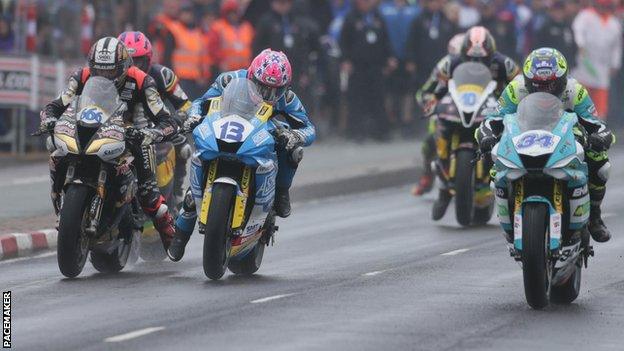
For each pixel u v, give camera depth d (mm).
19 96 76438
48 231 51344
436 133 57594
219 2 90000
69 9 80000
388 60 89875
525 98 37719
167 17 81812
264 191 41438
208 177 41125
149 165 43406
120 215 42812
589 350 32594
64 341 32906
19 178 70375
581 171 37125
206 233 40375
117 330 34250
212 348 32125
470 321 35812
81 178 41719
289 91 43094
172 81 46031
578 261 39125
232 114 41375
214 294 39719
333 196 69812
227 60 84312
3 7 76500
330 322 35406
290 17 85438
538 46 98625
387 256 48094
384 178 73938
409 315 36500
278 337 33406
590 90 100812
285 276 43438
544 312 37344
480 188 56031
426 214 61625
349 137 91000
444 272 44156
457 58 57656
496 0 95938
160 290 40469
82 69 43125
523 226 36375
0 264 46844
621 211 61094
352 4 91062
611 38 101000
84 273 44219
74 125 41312
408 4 94750
